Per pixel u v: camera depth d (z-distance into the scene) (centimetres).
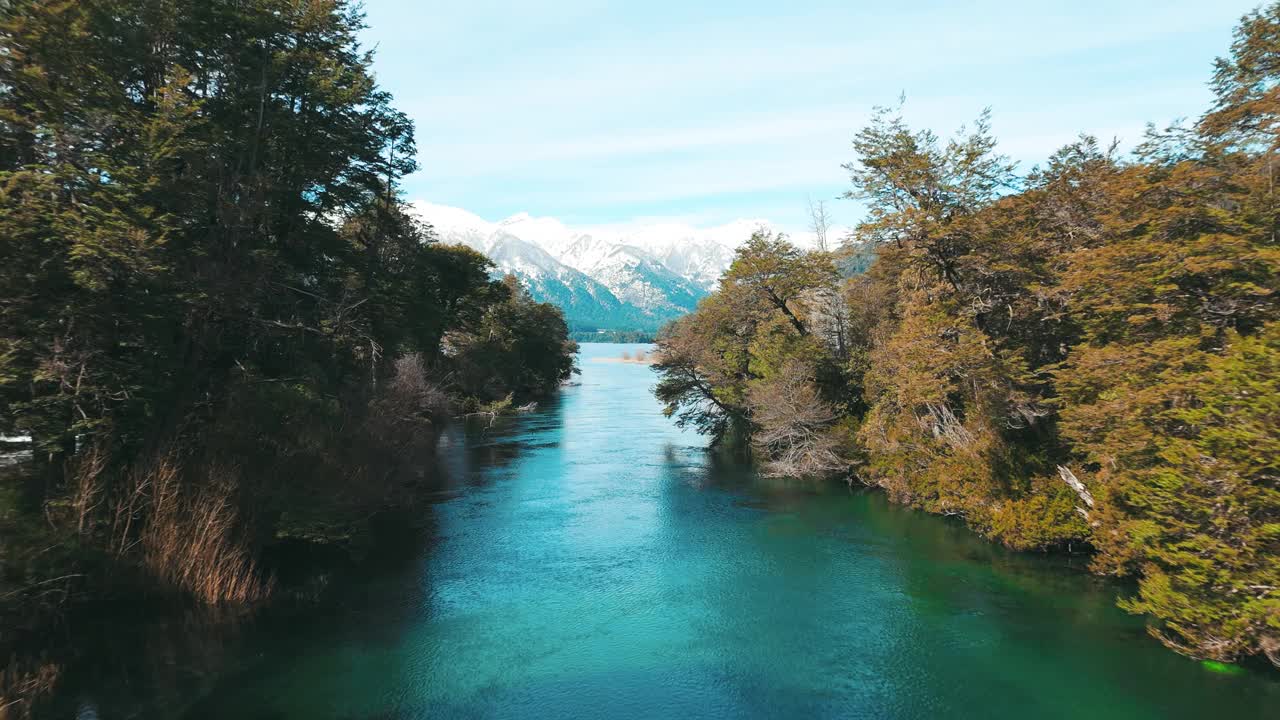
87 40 2019
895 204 3098
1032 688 1569
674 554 2583
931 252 2877
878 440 3516
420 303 4572
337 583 2252
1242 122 1920
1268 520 1477
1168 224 1870
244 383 2552
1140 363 1730
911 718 1450
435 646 1788
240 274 2467
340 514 2561
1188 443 1559
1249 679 1574
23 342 1811
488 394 7969
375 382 3559
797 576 2339
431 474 4119
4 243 1712
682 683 1606
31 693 1438
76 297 1906
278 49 3039
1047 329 2869
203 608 1944
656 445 5375
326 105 3275
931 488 3148
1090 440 2059
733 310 5141
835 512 3219
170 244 2267
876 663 1705
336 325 3338
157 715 1425
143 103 2473
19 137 1934
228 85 2831
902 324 3259
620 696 1547
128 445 2178
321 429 2845
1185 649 1689
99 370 1969
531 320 10175
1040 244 2653
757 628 1917
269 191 2870
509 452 4978
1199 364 1630
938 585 2234
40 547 1675
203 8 2552
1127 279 1822
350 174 3616
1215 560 1563
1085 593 2144
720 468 4372
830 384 4362
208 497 2094
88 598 1789
